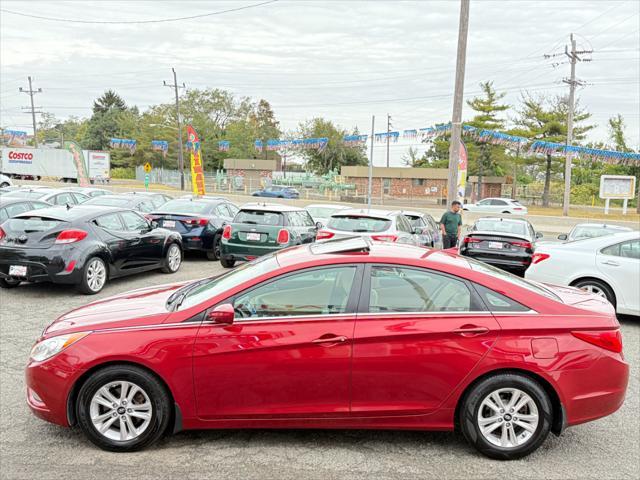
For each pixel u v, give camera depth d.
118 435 3.84
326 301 3.86
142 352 3.72
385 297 3.86
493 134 23.23
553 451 4.02
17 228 8.54
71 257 8.52
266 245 11.03
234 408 3.79
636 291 7.76
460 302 3.85
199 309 3.85
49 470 3.57
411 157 84.94
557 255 8.21
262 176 64.81
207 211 13.38
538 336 3.74
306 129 76.75
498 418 3.80
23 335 6.64
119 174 74.81
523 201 56.62
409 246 4.54
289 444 4.00
